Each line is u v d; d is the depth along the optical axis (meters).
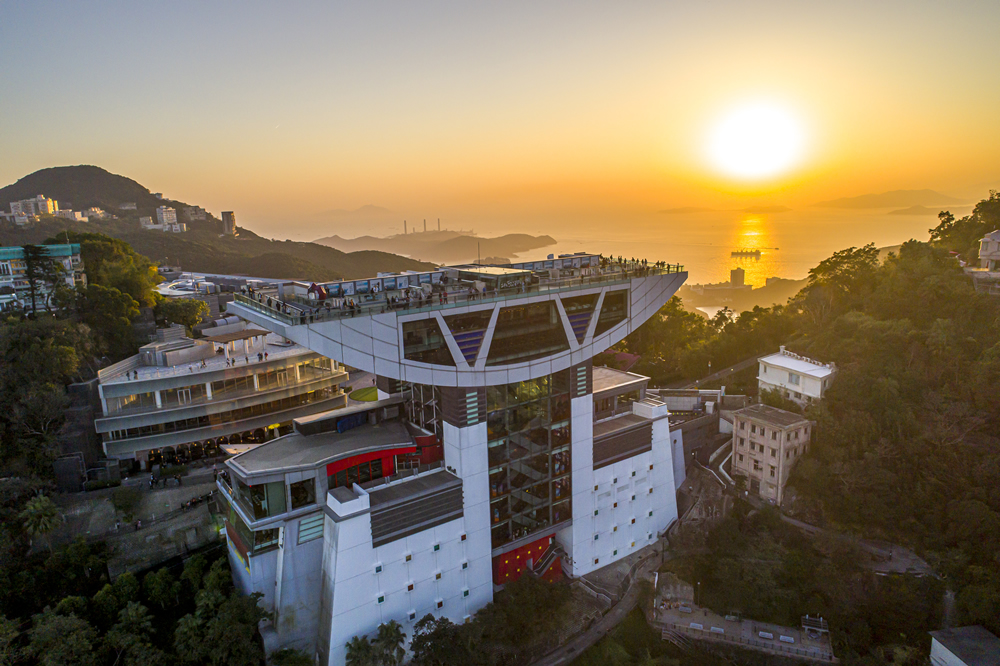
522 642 61.25
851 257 119.38
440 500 59.97
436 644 55.16
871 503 75.19
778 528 76.19
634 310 71.69
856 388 85.75
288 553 56.56
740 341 123.31
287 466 56.25
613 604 69.25
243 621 53.97
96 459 82.69
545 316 64.44
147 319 112.12
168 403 85.88
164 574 62.84
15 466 72.75
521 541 67.62
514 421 65.31
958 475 75.31
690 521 79.69
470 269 69.12
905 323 95.31
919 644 63.47
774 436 80.75
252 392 92.69
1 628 51.72
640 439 77.19
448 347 58.25
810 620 65.88
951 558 67.25
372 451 60.62
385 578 57.50
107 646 52.69
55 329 86.06
